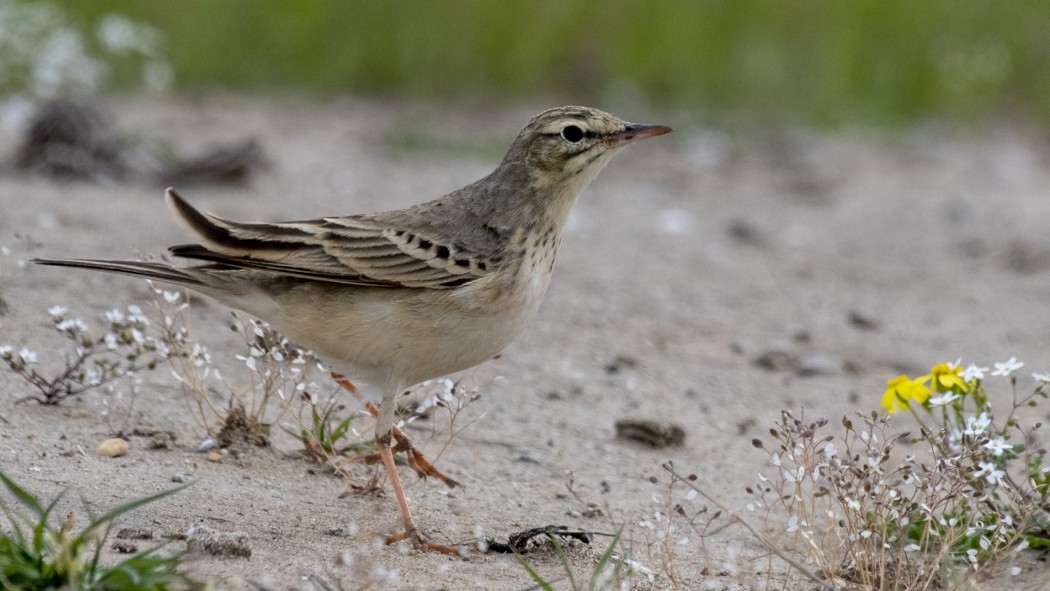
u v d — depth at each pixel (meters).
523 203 10.09
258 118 26.95
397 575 8.63
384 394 9.78
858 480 9.63
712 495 11.16
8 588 7.37
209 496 9.73
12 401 10.88
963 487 9.21
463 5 31.30
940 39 33.72
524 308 9.94
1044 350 16.23
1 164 19.33
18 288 13.65
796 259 20.30
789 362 15.20
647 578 9.04
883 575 8.84
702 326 16.53
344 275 9.43
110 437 10.55
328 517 9.73
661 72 31.78
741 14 33.12
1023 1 35.66
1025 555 9.84
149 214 17.34
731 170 26.58
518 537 9.49
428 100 30.59
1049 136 32.09
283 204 19.31
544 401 13.20
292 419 11.65
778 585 9.20
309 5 30.38
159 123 25.14
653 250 19.89
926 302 18.42
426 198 21.03
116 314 11.22
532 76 31.39
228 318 13.95
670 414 13.29
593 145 10.26
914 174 27.34
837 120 31.25
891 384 10.38
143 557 7.70
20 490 8.03
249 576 8.23
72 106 19.80
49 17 26.67
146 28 27.84
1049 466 11.43
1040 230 22.59
